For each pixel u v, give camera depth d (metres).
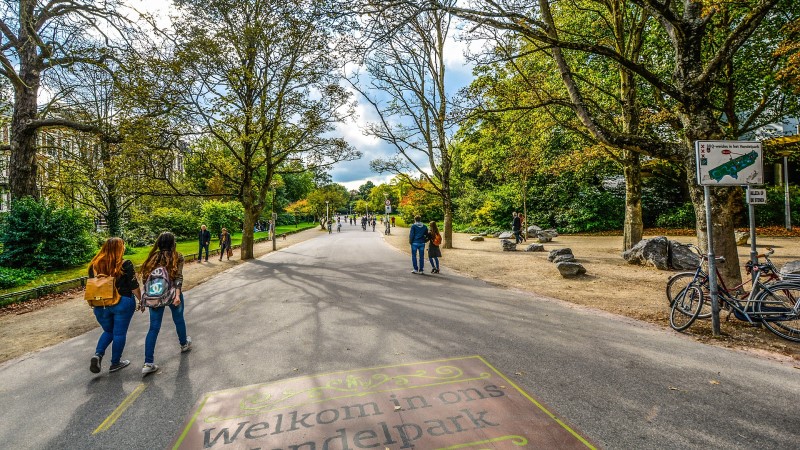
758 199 5.43
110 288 4.22
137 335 5.87
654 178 25.11
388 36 7.29
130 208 26.20
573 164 15.36
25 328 6.58
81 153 21.05
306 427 3.05
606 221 26.34
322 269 13.07
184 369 4.39
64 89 15.65
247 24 15.93
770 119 16.95
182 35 14.67
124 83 14.01
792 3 12.50
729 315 5.60
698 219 6.79
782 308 4.95
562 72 8.36
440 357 4.50
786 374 3.85
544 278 9.95
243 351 4.94
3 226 13.23
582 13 14.12
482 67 10.52
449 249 18.83
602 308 6.75
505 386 3.68
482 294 8.20
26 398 3.80
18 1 13.25
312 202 63.16
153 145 14.54
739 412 3.13
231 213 31.20
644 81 15.02
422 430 2.95
